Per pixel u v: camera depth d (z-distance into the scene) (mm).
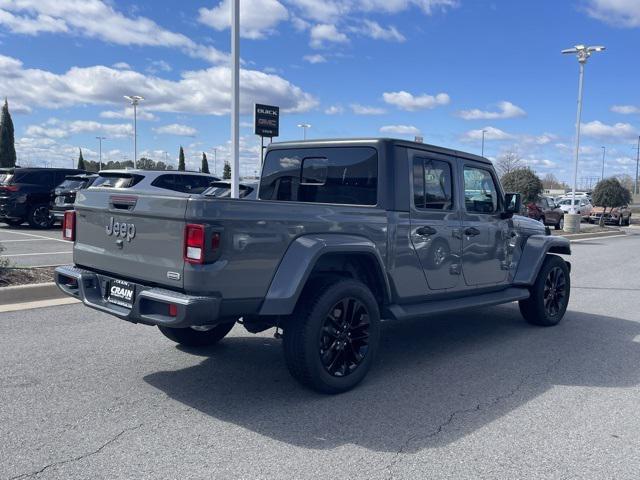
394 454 3654
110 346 5828
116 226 4516
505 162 53312
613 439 3965
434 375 5297
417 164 5484
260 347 5969
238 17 10797
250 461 3500
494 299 6352
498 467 3520
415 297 5480
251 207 4109
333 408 4402
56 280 5059
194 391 4676
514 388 4984
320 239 4488
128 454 3549
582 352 6203
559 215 28562
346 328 4695
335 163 5613
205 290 3918
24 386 4664
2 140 58406
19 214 17641
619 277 12414
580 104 26469
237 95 10938
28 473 3281
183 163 78188
